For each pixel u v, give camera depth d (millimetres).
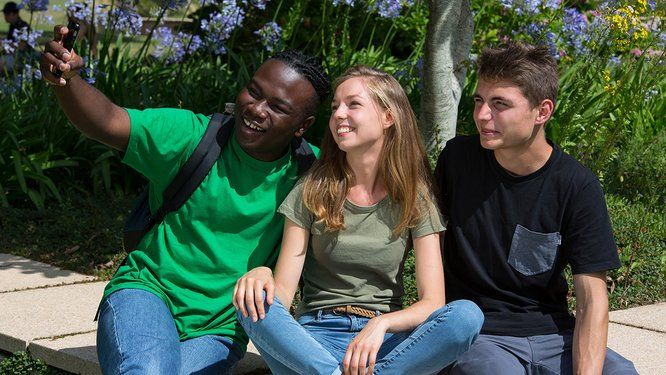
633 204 6375
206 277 3281
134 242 3414
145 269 3287
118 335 3039
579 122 6707
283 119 3219
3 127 6535
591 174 3121
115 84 7035
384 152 3154
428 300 3076
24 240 5789
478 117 3045
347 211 3172
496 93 3010
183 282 3268
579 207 3078
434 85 5590
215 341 3260
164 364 2984
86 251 5578
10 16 9828
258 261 3318
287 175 3324
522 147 3082
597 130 6473
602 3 6906
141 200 3438
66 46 2973
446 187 3279
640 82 7184
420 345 2840
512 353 3139
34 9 7605
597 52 6906
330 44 8188
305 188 3180
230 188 3258
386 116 3148
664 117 7652
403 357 2854
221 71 7504
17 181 6555
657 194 6473
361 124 3109
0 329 4113
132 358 2969
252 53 7840
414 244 3197
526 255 3145
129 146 3195
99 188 6734
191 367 3158
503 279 3178
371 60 7934
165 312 3180
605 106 6855
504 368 2990
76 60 2980
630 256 5223
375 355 2840
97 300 4629
